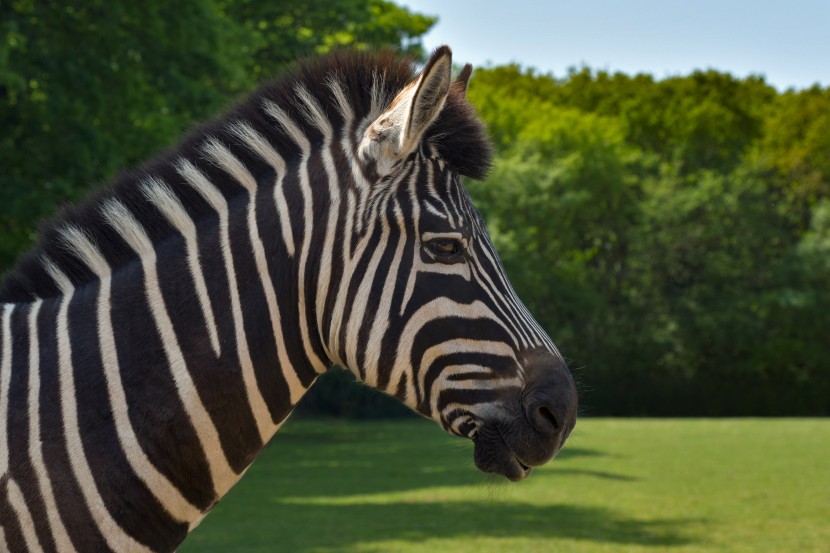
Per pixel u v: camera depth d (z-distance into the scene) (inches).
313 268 90.7
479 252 90.7
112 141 491.8
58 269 92.1
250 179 93.7
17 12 495.8
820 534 357.1
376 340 88.1
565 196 1374.3
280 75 98.2
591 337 1425.9
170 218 92.6
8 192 469.7
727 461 625.9
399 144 89.4
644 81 1849.2
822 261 1381.6
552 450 87.4
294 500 438.0
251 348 90.0
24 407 86.0
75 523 84.3
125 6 504.7
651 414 1408.7
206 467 89.0
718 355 1427.2
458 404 87.4
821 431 928.9
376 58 97.3
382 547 317.1
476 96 1503.4
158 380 87.7
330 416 1205.1
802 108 1640.0
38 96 513.7
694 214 1434.5
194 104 538.0
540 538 341.7
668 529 366.9
